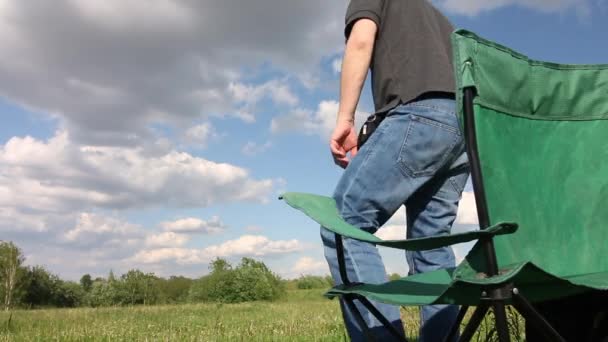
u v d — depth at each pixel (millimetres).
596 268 1901
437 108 2414
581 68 2045
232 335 6699
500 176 1736
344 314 2418
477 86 1711
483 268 1502
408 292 1786
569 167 1968
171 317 11906
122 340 6809
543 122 1954
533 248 1796
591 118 2055
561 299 2039
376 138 2453
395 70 2535
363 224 2432
